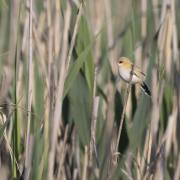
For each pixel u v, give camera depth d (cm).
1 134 733
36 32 888
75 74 753
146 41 1035
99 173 836
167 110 916
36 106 850
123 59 972
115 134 849
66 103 882
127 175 801
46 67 940
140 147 909
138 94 999
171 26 906
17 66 777
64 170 891
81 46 828
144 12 1034
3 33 1100
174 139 909
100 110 900
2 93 895
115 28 1285
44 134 762
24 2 945
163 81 877
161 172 824
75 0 823
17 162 781
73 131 902
